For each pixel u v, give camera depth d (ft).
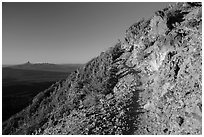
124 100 65.62
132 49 100.42
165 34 82.89
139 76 78.28
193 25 75.05
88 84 88.79
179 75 61.72
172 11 91.97
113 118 57.21
